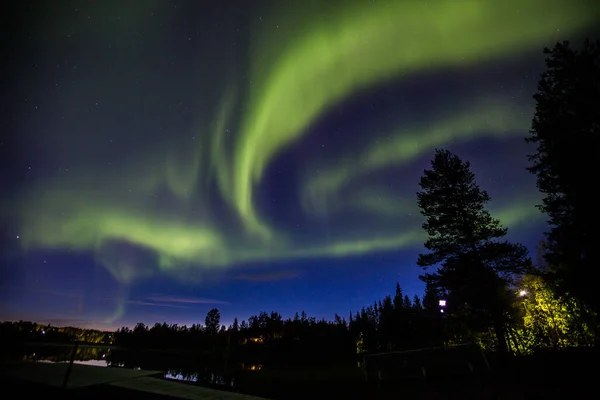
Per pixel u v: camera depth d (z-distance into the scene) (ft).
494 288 55.83
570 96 45.24
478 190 63.98
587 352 42.80
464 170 66.28
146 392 24.03
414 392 37.73
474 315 58.18
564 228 43.96
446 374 42.37
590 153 41.47
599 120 42.93
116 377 26.61
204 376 55.77
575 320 53.31
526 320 60.29
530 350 54.44
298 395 41.75
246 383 49.32
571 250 42.88
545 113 47.39
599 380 33.32
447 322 68.13
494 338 61.16
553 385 34.40
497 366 43.86
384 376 45.09
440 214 66.08
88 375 26.43
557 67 47.55
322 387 45.34
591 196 40.75
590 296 40.50
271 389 44.47
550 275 46.85
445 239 63.87
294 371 66.03
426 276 64.23
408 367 46.06
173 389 25.77
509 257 57.62
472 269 58.08
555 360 42.39
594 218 40.27
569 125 44.65
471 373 42.06
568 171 42.91
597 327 46.52
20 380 22.98
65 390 22.04
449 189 65.10
